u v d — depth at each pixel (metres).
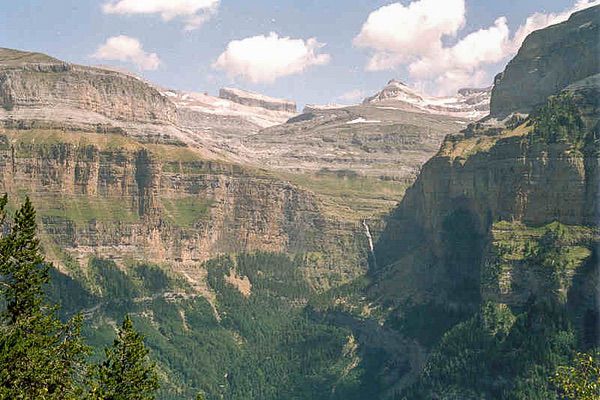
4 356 94.69
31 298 111.12
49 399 96.94
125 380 112.31
